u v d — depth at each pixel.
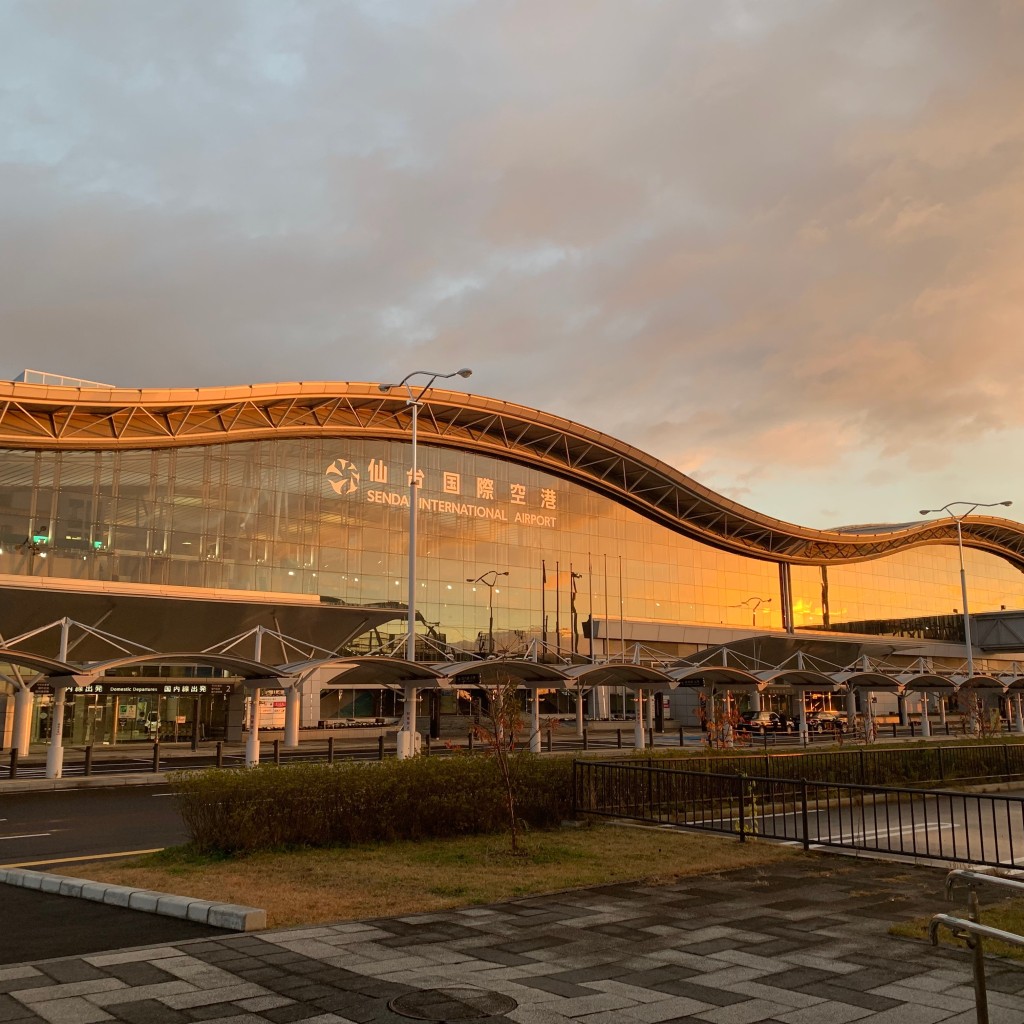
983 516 96.75
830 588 87.06
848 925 8.55
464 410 60.25
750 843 13.85
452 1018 5.71
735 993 6.36
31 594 39.50
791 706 75.25
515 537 65.75
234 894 9.62
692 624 74.88
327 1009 5.86
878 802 20.98
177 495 49.88
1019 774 26.11
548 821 15.48
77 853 14.19
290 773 13.05
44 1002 5.99
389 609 51.91
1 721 42.03
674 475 71.06
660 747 43.09
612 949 7.59
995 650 95.88
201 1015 5.73
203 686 47.50
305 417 55.06
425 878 10.64
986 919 8.77
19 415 44.69
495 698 15.06
